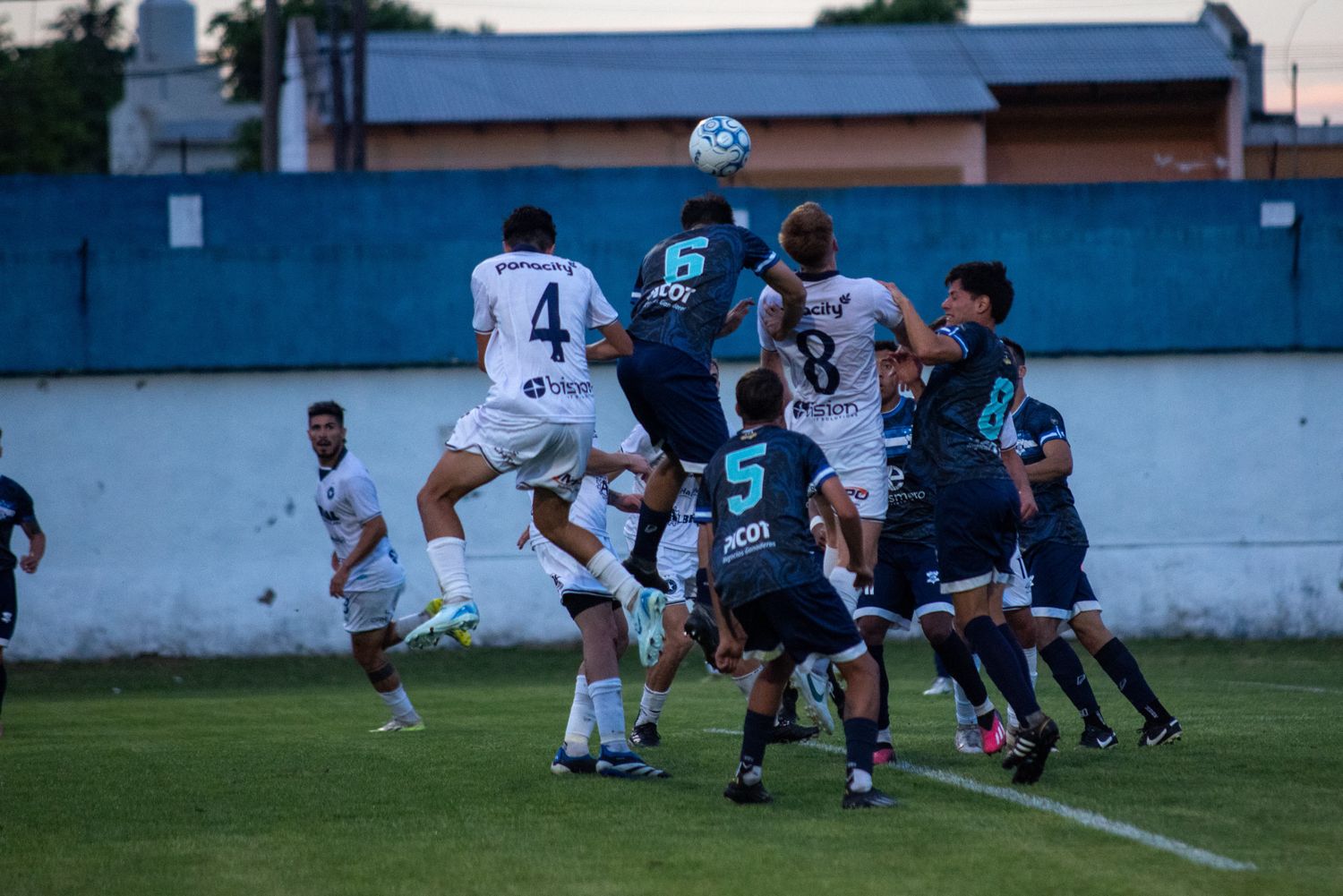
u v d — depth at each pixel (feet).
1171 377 115.14
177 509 111.75
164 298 112.06
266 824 36.42
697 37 234.58
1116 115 229.66
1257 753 44.75
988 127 229.04
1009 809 36.24
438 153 213.87
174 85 433.07
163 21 449.89
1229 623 113.91
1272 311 114.93
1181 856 30.96
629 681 93.45
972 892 28.35
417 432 113.70
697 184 139.03
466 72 223.30
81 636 109.91
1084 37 239.09
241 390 112.57
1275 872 29.58
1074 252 115.34
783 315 43.55
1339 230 114.83
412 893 29.19
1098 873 29.63
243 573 111.75
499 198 139.54
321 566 112.47
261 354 112.68
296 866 31.73
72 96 313.53
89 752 52.47
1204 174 229.45
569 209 139.33
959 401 41.14
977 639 40.24
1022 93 225.76
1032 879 29.22
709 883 29.43
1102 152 230.07
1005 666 39.58
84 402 111.55
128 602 110.63
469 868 31.12
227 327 112.47
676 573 55.01
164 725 65.82
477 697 80.33
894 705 66.69
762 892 28.63
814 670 45.55
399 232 139.44
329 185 139.23
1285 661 97.86
